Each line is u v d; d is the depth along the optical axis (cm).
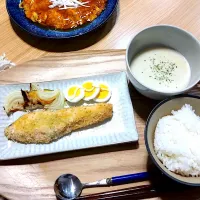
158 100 42
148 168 38
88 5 51
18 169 38
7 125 41
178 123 38
